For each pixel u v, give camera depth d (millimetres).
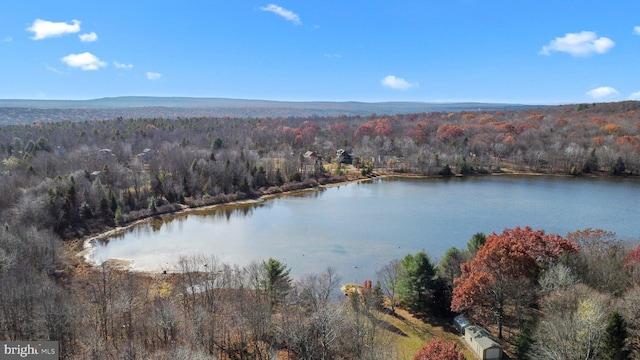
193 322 51406
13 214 95312
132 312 59562
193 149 184750
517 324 56406
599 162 189500
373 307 59875
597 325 43156
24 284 55906
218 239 104500
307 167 188250
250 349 50844
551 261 60219
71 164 146375
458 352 39969
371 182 179250
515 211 127062
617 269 58781
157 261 89000
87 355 44938
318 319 49656
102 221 112812
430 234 106938
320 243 101000
